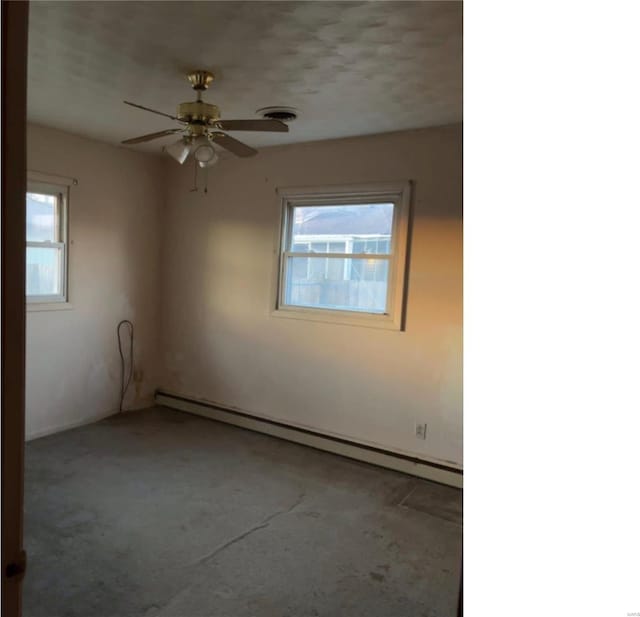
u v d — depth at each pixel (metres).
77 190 4.16
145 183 4.75
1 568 0.67
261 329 4.39
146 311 4.91
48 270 4.08
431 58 2.39
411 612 2.17
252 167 4.35
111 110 3.38
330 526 2.87
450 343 3.50
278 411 4.33
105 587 2.23
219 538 2.68
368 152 3.75
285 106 3.14
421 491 3.39
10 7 0.63
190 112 2.52
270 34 2.18
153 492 3.19
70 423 4.29
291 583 2.33
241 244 4.46
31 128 3.78
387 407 3.78
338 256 4.01
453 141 3.41
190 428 4.44
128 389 4.81
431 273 3.54
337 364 3.99
